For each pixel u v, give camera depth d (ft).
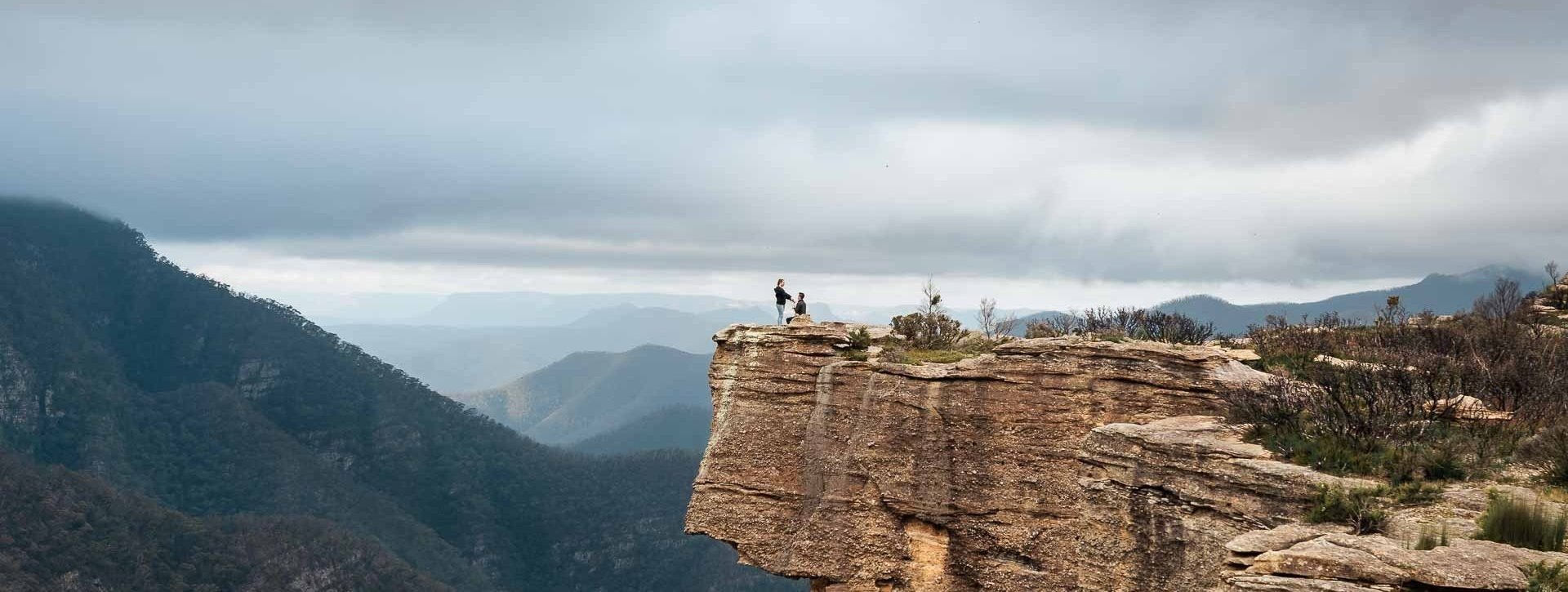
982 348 110.01
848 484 100.22
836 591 99.81
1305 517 64.54
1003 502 92.38
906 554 97.09
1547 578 48.60
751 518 105.60
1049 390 91.91
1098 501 78.38
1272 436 74.95
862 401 100.78
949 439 95.35
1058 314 132.67
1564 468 64.49
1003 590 91.56
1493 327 109.09
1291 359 100.78
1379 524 60.08
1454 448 69.97
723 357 112.68
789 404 106.22
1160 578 73.10
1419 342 105.40
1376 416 73.67
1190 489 72.08
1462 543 53.72
